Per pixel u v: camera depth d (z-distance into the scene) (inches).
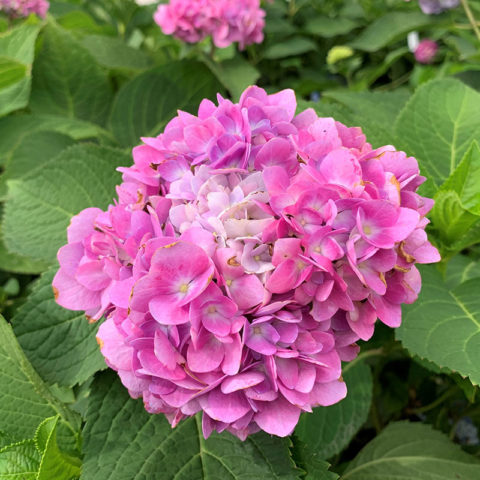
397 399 19.1
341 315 9.8
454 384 17.8
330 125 10.2
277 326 9.2
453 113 16.7
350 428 15.4
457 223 14.0
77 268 10.8
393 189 9.6
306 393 9.2
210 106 11.1
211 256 9.0
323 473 12.0
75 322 13.0
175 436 11.5
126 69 23.9
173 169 10.5
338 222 9.2
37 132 20.9
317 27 30.1
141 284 8.7
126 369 9.5
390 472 15.8
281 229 9.0
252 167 10.1
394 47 29.4
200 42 24.8
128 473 10.9
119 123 22.6
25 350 12.7
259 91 11.2
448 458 16.1
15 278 22.9
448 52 25.7
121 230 10.0
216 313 8.9
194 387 8.8
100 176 15.6
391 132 18.0
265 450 11.4
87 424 11.4
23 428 12.3
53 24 21.2
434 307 13.5
